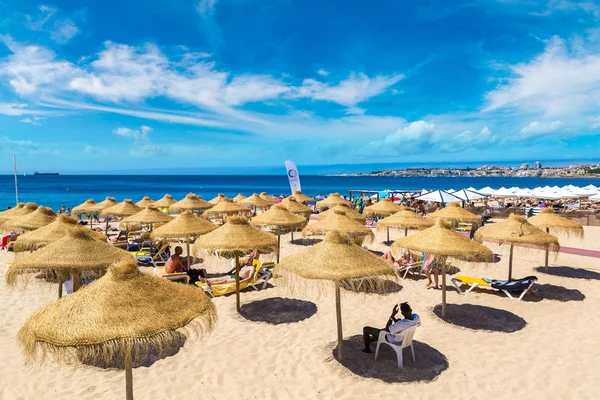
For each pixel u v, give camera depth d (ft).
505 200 146.20
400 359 18.21
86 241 20.07
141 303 11.78
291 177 82.53
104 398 15.79
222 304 26.73
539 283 31.81
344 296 28.14
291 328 22.70
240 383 17.04
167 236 30.81
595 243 50.85
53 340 10.48
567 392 16.34
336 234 19.08
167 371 17.95
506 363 18.74
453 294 28.99
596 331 22.48
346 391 16.40
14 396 15.97
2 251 45.83
